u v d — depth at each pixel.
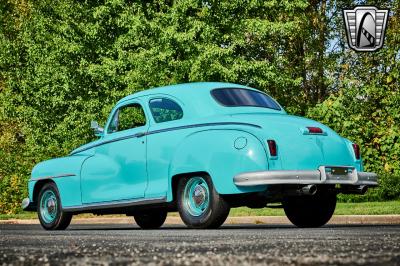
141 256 3.44
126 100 9.02
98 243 4.75
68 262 3.10
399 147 16.36
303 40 27.30
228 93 8.23
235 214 12.68
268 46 23.97
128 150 8.55
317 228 7.74
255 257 3.23
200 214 7.61
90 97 20.80
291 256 3.28
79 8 21.33
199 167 7.53
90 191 8.99
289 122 7.61
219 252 3.64
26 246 4.43
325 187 7.62
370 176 7.98
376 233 5.84
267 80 19.97
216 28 20.17
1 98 23.83
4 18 28.55
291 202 8.58
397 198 16.06
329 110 16.83
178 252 3.71
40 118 21.80
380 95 17.34
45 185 9.69
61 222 9.44
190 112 8.02
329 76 27.58
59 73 20.73
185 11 19.83
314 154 7.47
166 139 8.04
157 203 8.05
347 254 3.38
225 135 7.41
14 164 25.02
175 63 18.73
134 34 19.14
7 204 23.91
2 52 24.19
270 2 20.98
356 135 16.56
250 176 7.10
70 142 20.75
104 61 19.45
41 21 21.56
